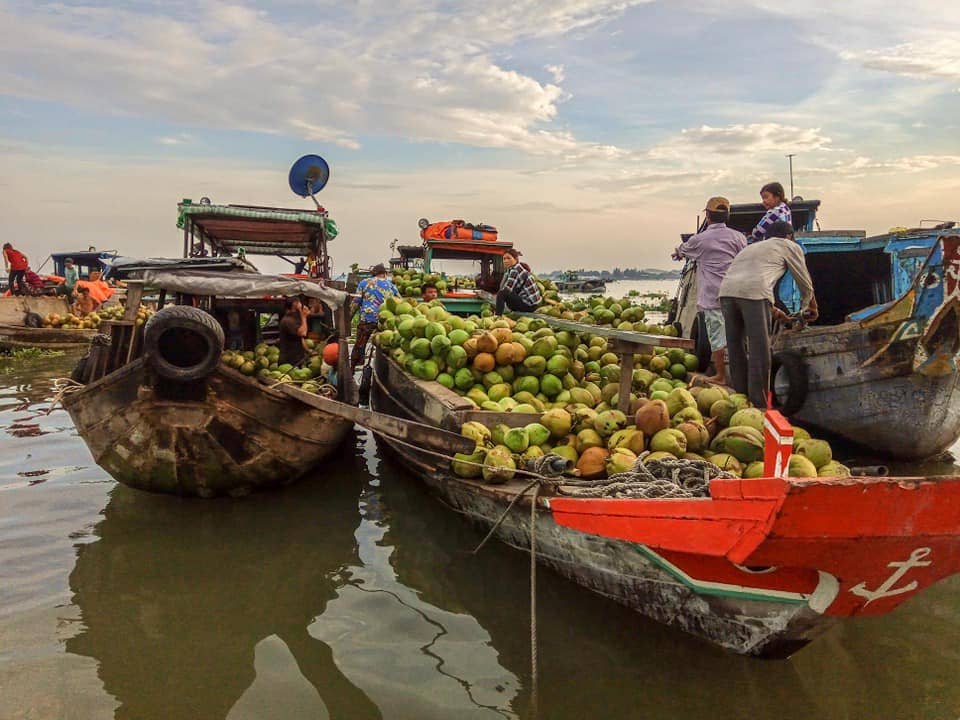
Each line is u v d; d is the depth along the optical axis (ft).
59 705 12.26
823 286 34.81
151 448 21.07
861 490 9.90
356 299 36.27
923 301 22.11
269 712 12.20
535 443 18.30
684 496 13.42
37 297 67.51
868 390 24.29
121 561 18.22
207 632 14.89
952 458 26.89
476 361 21.62
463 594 16.60
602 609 15.57
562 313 29.60
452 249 45.42
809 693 12.65
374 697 12.62
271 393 21.74
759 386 20.29
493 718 12.00
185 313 19.98
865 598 11.58
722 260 23.97
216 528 20.56
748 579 12.19
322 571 17.79
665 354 26.00
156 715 12.08
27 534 19.79
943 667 13.50
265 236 41.09
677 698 12.53
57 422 33.71
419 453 22.26
